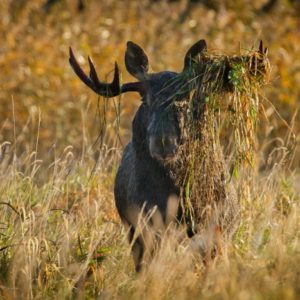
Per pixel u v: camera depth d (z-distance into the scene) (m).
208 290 24.39
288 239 26.75
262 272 24.33
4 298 25.98
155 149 28.02
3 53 65.75
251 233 28.48
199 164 28.48
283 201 33.50
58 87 61.69
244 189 30.69
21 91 61.81
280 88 59.28
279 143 43.72
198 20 73.12
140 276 26.11
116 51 65.38
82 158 37.62
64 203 34.44
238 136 28.80
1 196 33.09
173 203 28.61
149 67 31.17
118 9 76.50
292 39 67.44
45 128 57.22
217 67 28.38
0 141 52.88
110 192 36.44
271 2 80.50
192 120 28.31
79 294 26.09
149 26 71.06
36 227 29.92
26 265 26.75
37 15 74.69
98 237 29.73
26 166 36.25
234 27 71.50
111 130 40.44
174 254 26.44
